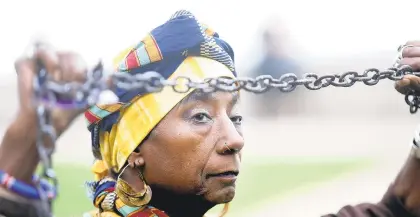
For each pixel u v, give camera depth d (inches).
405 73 148.6
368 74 148.4
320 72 1079.0
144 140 144.1
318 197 509.7
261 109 1082.1
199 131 142.4
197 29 144.5
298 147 790.5
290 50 960.3
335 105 1109.1
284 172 607.2
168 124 142.6
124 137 144.8
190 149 142.4
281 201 487.5
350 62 1088.2
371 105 1109.7
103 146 149.8
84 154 637.3
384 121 1052.5
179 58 144.3
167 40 143.3
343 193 526.3
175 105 142.4
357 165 658.8
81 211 380.8
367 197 514.6
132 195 144.6
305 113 1094.4
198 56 145.5
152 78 119.7
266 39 957.2
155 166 143.8
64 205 396.2
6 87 894.4
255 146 793.6
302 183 556.4
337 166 655.8
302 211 472.1
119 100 143.4
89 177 485.1
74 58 116.6
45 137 118.6
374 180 581.9
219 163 142.8
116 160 147.7
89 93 114.3
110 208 148.8
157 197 145.7
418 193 171.0
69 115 120.4
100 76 115.3
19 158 120.8
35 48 116.5
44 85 112.3
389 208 173.5
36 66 116.8
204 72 143.6
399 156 710.5
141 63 143.0
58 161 582.9
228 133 142.9
